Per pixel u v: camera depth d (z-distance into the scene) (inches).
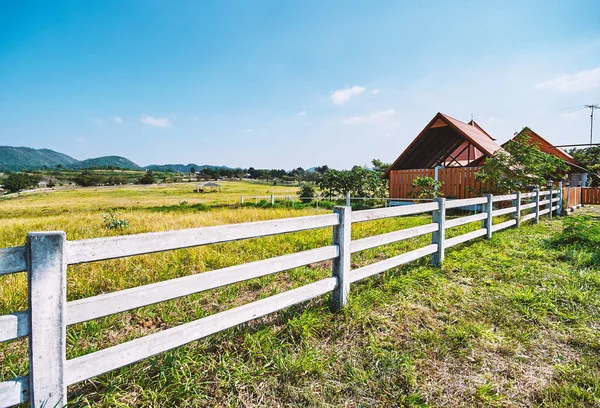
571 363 104.7
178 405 84.9
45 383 67.8
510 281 177.2
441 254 203.9
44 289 66.7
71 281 169.6
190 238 91.7
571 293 154.6
